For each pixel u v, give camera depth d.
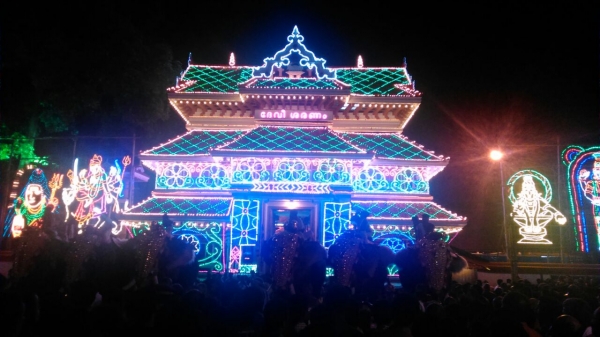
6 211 35.06
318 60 33.44
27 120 36.31
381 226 29.52
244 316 7.30
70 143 40.06
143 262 14.16
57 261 12.41
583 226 37.06
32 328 6.70
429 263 13.96
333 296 7.77
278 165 29.22
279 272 14.23
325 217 28.11
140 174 42.78
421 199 31.25
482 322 6.57
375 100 33.59
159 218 29.38
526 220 36.69
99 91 37.25
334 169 29.03
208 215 29.28
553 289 15.07
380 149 32.25
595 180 37.69
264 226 28.12
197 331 6.25
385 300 8.00
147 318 7.21
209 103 33.81
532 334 7.86
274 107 32.00
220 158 30.36
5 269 29.14
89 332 6.43
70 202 34.75
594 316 6.90
